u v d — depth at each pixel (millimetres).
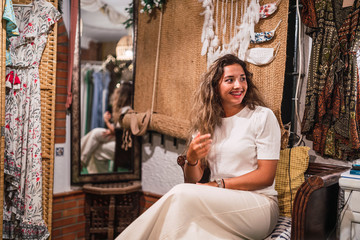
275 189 2041
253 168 1849
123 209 2943
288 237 1711
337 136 2006
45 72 2516
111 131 3066
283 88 2291
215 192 1590
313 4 2074
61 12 2758
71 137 2861
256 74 2195
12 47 2441
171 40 2715
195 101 2107
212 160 1926
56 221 2803
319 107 2033
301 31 2232
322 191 1774
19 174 2451
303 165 2033
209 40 2430
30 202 2439
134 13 2965
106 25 2988
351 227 1700
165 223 1496
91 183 2953
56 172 2818
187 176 1920
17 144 2443
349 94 1938
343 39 1976
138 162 3082
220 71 1898
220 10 2383
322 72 2031
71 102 2852
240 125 1875
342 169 1918
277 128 1836
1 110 2170
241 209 1611
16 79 2432
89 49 2982
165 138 2918
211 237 1506
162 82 2783
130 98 3066
